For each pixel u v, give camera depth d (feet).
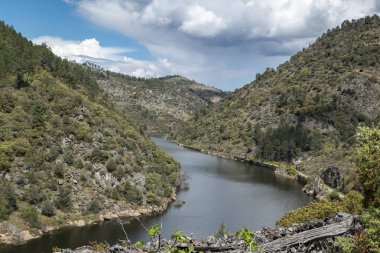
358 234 49.85
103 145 286.05
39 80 320.09
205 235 201.77
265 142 503.20
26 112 272.92
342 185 287.69
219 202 277.23
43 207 216.54
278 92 647.97
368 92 550.36
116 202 247.70
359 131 66.39
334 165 331.77
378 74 597.93
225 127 618.03
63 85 340.59
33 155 242.17
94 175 259.19
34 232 198.80
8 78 304.50
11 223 198.39
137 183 271.28
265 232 57.26
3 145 234.58
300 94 599.98
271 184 350.64
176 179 322.55
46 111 282.36
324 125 507.71
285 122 549.13
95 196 244.42
